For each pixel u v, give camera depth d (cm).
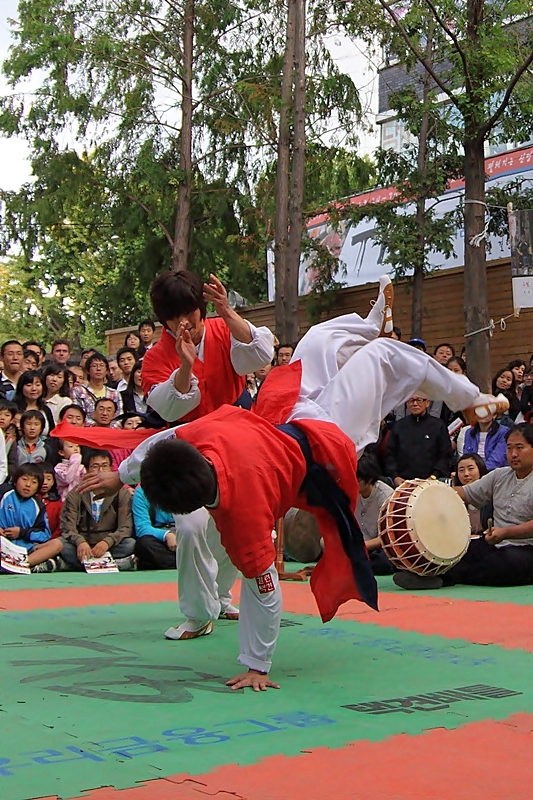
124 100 1459
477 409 483
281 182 1323
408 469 836
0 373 927
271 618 348
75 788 234
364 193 1530
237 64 1473
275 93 1392
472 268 1091
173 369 429
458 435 903
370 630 462
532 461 660
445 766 254
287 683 353
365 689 343
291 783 240
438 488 629
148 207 1524
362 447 440
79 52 1434
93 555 748
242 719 301
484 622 486
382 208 1342
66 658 398
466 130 1084
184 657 403
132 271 1689
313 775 246
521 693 336
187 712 310
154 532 772
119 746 271
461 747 271
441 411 920
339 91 1373
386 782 241
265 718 302
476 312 1086
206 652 414
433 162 1309
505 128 1132
